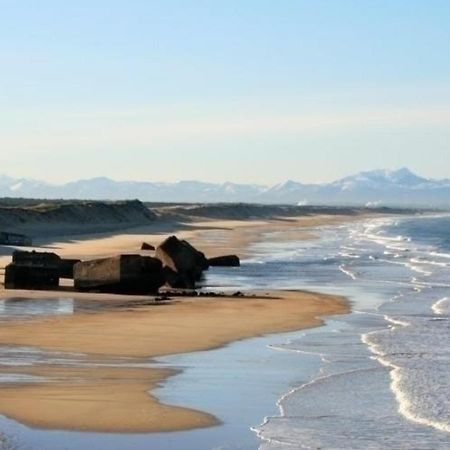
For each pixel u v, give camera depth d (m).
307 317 36.97
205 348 28.27
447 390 22.05
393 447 17.02
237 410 19.72
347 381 23.12
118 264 43.72
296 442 17.20
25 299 40.62
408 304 42.78
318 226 180.62
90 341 28.88
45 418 18.41
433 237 130.88
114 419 18.52
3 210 121.38
